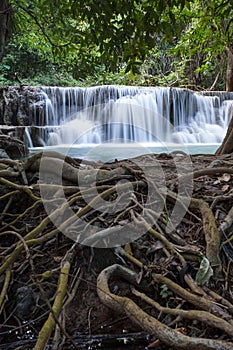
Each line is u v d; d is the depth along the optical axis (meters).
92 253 1.62
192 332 1.22
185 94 10.27
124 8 2.97
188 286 1.42
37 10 4.53
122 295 1.47
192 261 1.55
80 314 1.43
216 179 2.23
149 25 3.01
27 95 9.11
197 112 10.38
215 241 1.59
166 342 1.12
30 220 1.93
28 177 2.20
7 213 1.95
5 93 9.00
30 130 6.96
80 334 1.34
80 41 3.72
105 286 1.38
